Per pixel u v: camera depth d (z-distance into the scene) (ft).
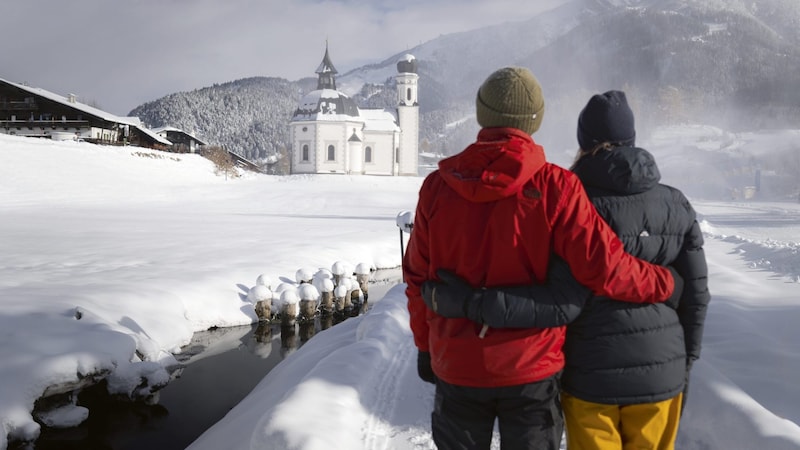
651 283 7.66
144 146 253.24
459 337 7.54
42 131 232.53
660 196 8.22
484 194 7.28
